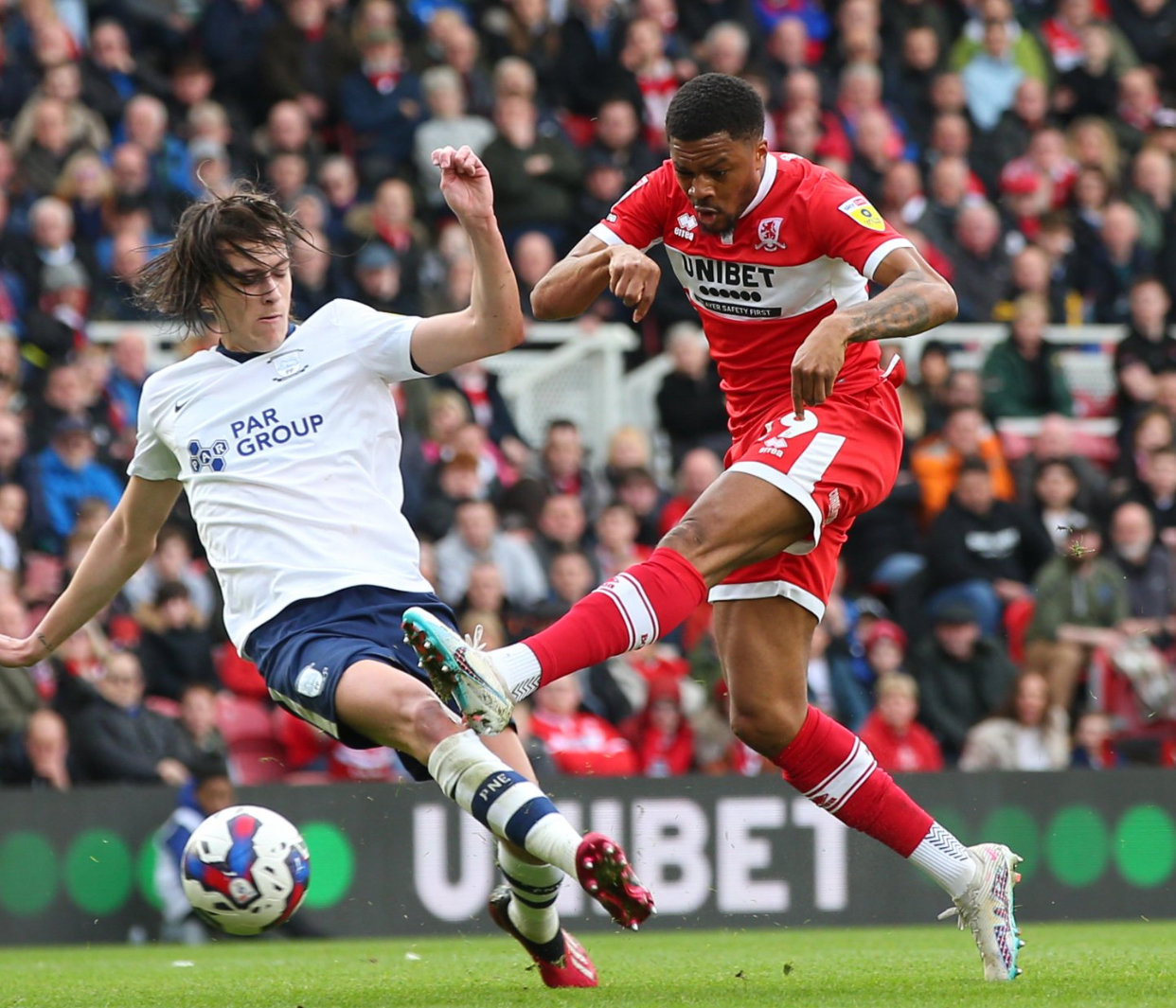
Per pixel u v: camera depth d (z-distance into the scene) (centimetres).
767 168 1602
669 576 1448
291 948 2720
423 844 3033
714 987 1600
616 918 1240
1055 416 4069
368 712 1357
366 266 3875
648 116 4428
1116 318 4519
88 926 2927
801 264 1608
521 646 1373
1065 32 5059
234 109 4322
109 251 3875
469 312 1458
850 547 3831
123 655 3147
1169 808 3275
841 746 1647
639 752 3319
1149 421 3962
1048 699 3547
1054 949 2242
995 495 3819
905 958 2122
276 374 1484
